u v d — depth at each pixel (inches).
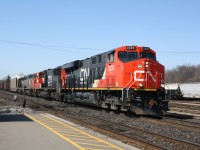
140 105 888.9
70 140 497.0
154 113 896.3
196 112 1119.0
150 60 914.7
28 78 2615.7
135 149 445.4
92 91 1170.6
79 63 1341.0
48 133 560.4
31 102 1624.0
